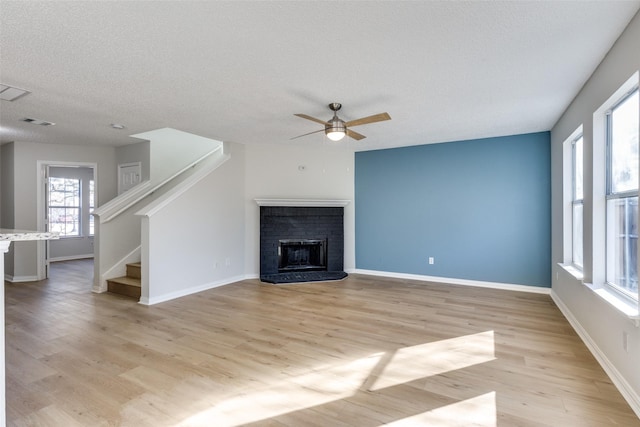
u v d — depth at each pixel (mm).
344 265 6547
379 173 6355
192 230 5102
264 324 3729
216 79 3068
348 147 6219
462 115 4180
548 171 5012
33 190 5914
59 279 6047
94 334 3418
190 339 3301
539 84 3176
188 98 3580
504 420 2039
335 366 2750
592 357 2889
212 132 5152
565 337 3340
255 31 2250
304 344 3189
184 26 2191
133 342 3223
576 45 2449
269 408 2180
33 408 2152
